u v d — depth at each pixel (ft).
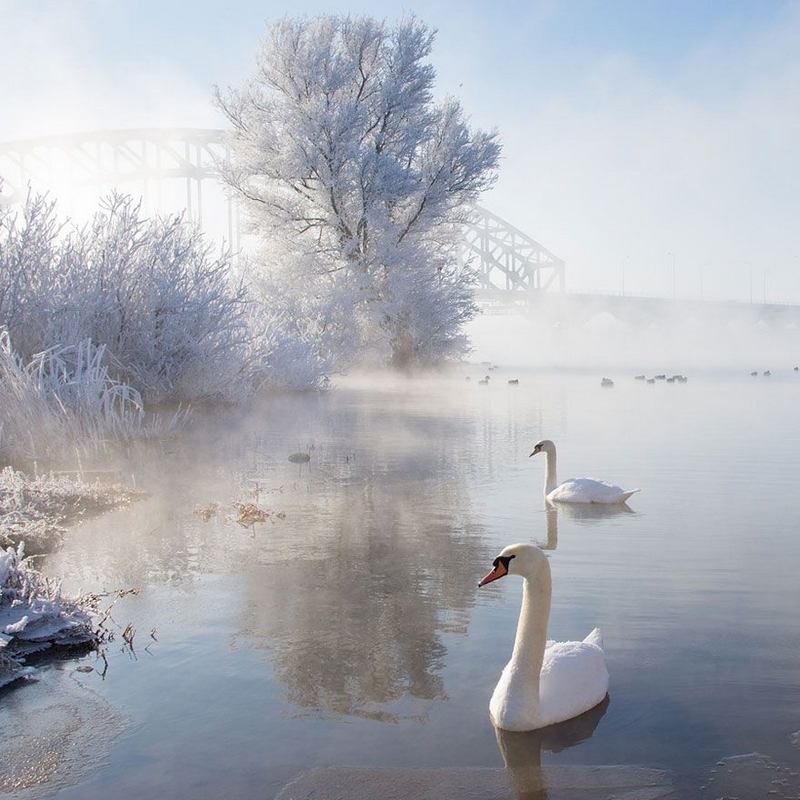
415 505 28.14
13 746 12.03
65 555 21.76
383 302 104.17
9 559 17.66
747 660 14.58
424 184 105.09
